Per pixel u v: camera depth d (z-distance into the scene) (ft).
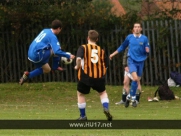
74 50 182.60
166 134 79.46
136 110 121.19
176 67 179.73
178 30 179.63
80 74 92.94
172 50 179.32
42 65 101.55
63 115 108.17
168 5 188.24
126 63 138.51
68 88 172.04
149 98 152.05
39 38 99.66
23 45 184.65
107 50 181.68
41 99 159.22
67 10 182.09
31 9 181.88
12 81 185.16
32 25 183.21
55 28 100.68
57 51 97.91
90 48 92.32
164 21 180.45
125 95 140.56
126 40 128.36
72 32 181.06
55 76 184.44
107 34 181.16
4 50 184.65
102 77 92.84
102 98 93.66
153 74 180.45
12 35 183.52
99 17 180.96
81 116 95.61
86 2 185.16
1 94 165.89
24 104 144.15
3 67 185.47
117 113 112.47
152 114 110.01
